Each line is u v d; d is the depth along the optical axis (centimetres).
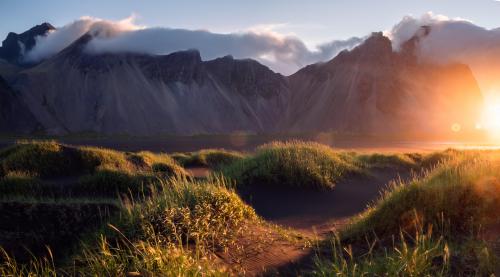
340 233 763
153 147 6325
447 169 973
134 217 708
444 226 680
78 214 762
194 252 594
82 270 543
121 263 532
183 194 812
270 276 535
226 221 761
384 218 738
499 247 531
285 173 1544
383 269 479
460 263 480
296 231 907
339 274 463
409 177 1919
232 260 590
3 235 650
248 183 1509
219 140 9238
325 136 12600
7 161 1499
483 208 695
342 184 1608
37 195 1261
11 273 552
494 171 842
